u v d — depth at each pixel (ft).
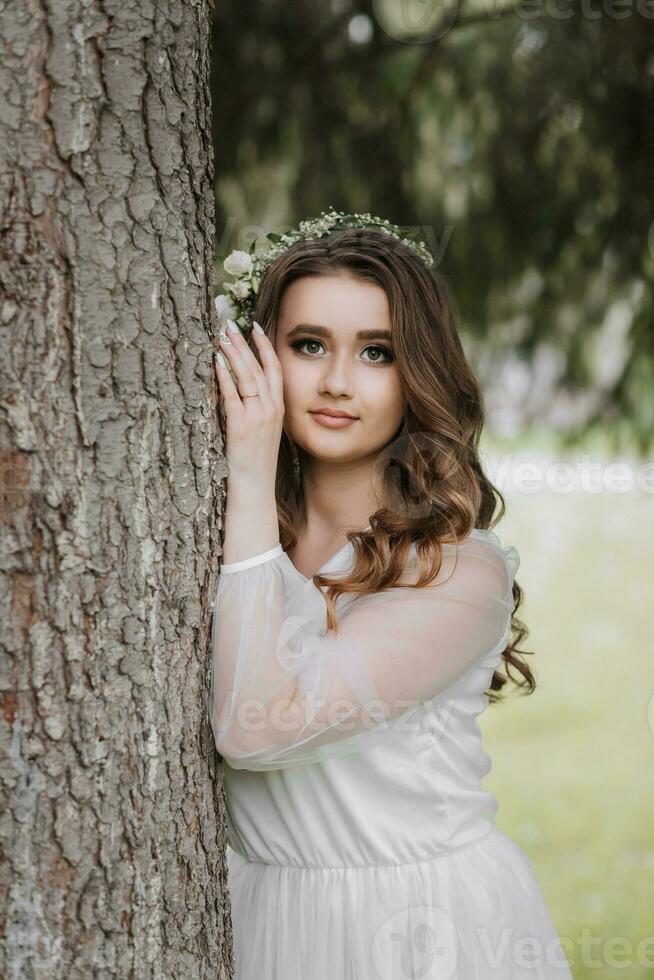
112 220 4.12
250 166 11.91
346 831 5.16
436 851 5.24
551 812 15.01
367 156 11.89
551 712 18.06
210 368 4.56
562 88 11.37
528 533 23.34
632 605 21.25
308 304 5.31
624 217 11.50
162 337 4.29
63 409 4.06
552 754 16.66
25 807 4.09
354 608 5.12
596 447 12.66
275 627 4.58
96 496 4.14
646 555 22.54
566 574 22.38
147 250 4.21
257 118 11.71
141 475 4.25
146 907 4.33
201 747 4.57
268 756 4.65
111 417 4.16
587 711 18.01
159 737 4.35
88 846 4.18
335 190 11.97
